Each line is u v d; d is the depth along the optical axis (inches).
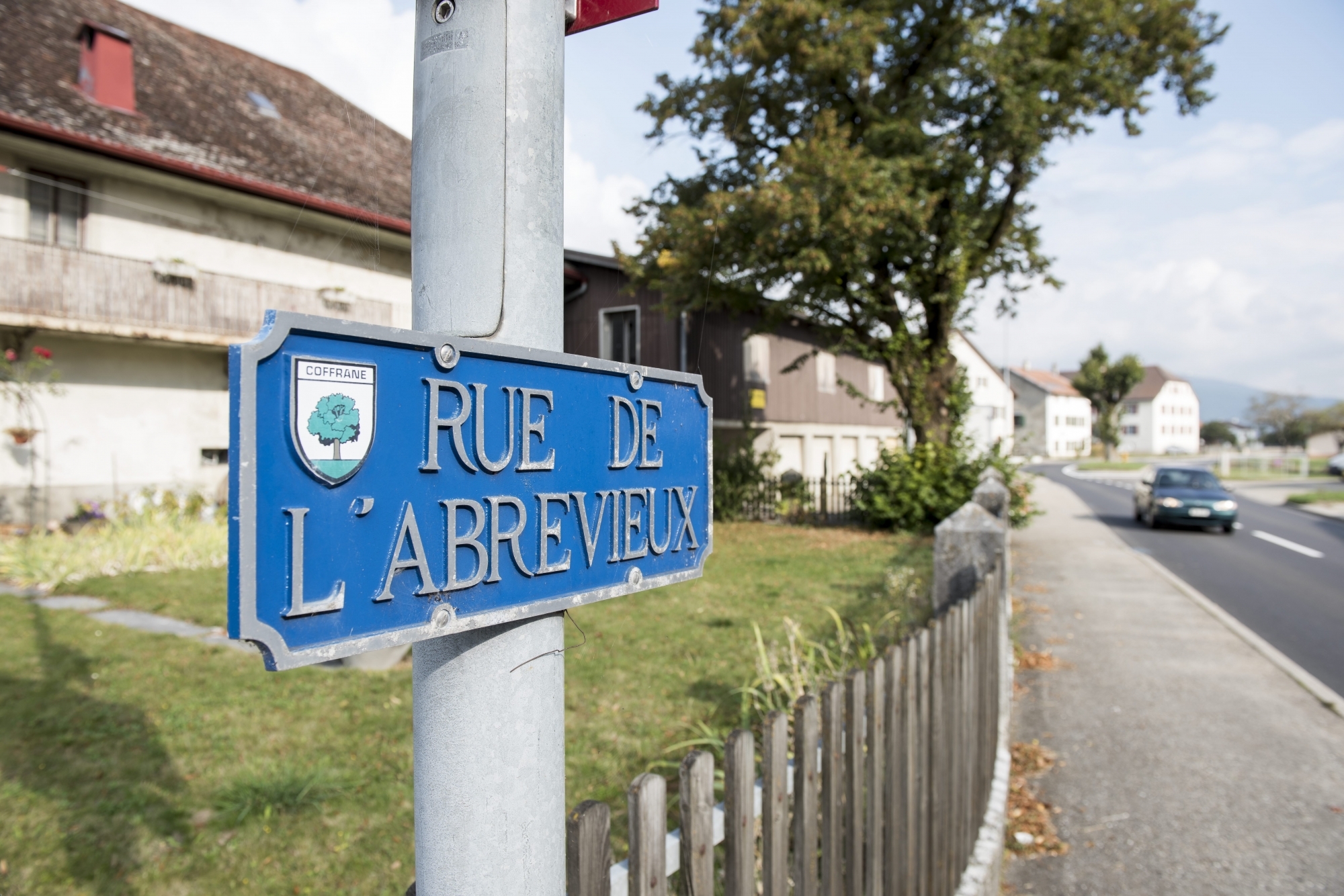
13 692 206.1
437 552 38.9
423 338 38.1
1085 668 258.4
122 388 592.7
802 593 348.8
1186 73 609.0
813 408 979.9
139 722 186.9
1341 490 1243.8
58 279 517.0
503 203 43.2
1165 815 159.8
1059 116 565.6
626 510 51.3
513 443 42.8
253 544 31.4
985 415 1561.3
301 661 33.0
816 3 565.6
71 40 624.4
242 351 31.1
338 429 34.5
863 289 620.4
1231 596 395.2
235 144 647.8
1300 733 201.8
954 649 119.3
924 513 613.9
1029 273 673.6
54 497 553.0
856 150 525.7
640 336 726.5
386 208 647.8
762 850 69.1
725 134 621.6
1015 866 143.3
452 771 42.4
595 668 232.5
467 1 43.4
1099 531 679.1
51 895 122.7
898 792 94.7
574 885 48.3
